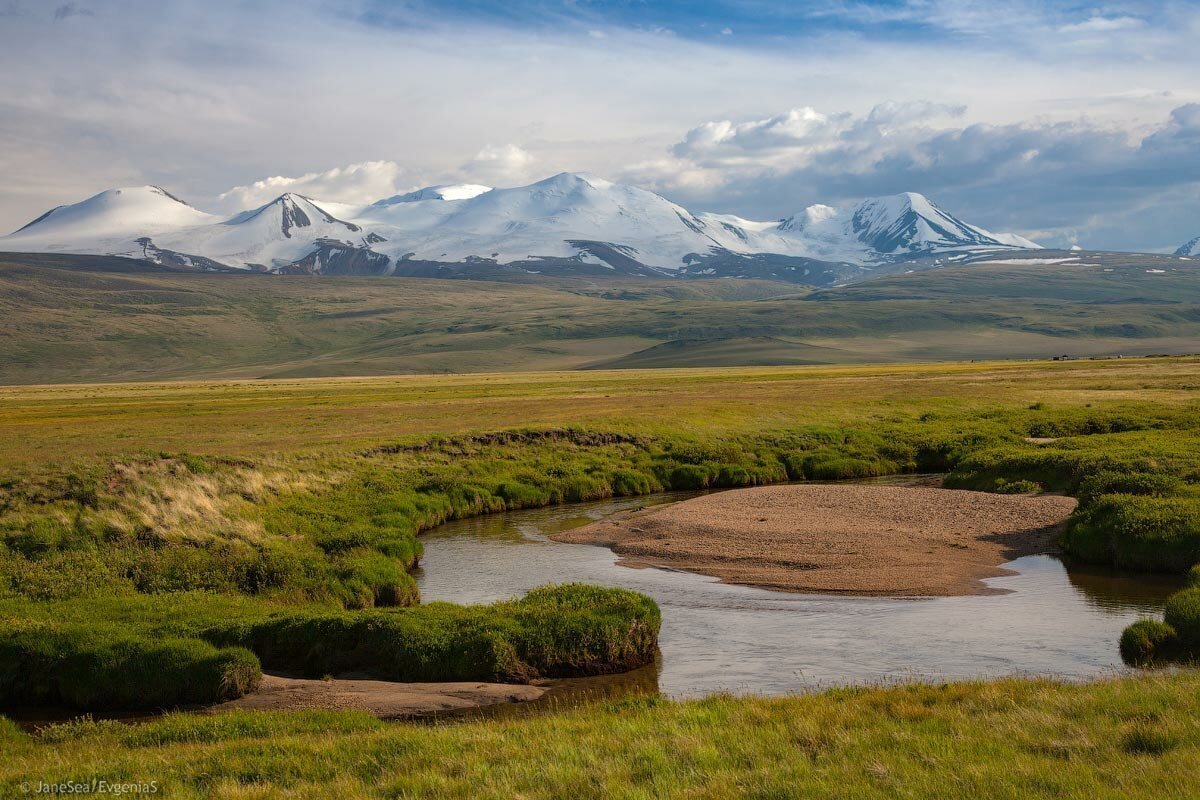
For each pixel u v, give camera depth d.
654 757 13.07
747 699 17.16
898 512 42.53
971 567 32.56
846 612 26.86
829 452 61.03
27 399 119.50
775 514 43.06
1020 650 22.16
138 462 40.62
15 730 17.42
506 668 21.62
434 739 14.85
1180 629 22.16
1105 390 90.25
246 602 27.59
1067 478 46.12
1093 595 28.20
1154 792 11.00
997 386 98.50
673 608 27.92
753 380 130.00
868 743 13.50
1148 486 38.97
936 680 19.67
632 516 44.69
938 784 11.56
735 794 11.52
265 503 39.75
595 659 22.12
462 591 31.44
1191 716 13.98
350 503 42.81
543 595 25.98
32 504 34.06
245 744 14.92
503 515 47.69
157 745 15.77
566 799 11.73
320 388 142.75
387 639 22.48
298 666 22.47
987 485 48.59
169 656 20.62
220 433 65.12
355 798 11.94
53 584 27.84
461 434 60.22
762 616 26.61
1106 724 13.91
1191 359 164.62
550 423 66.31
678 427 67.75
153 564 29.94
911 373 140.12
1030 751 12.91
